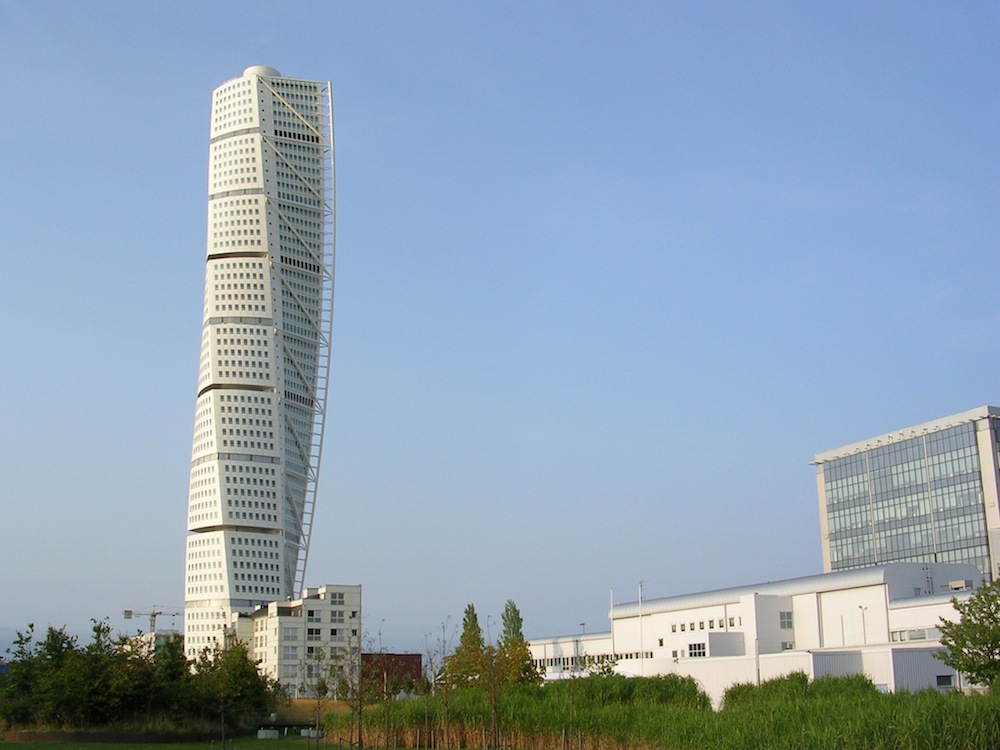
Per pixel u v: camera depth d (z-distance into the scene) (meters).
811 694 99.88
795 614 183.50
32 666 137.38
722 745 73.38
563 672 197.25
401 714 107.06
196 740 134.00
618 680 109.19
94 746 118.50
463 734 102.88
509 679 138.50
